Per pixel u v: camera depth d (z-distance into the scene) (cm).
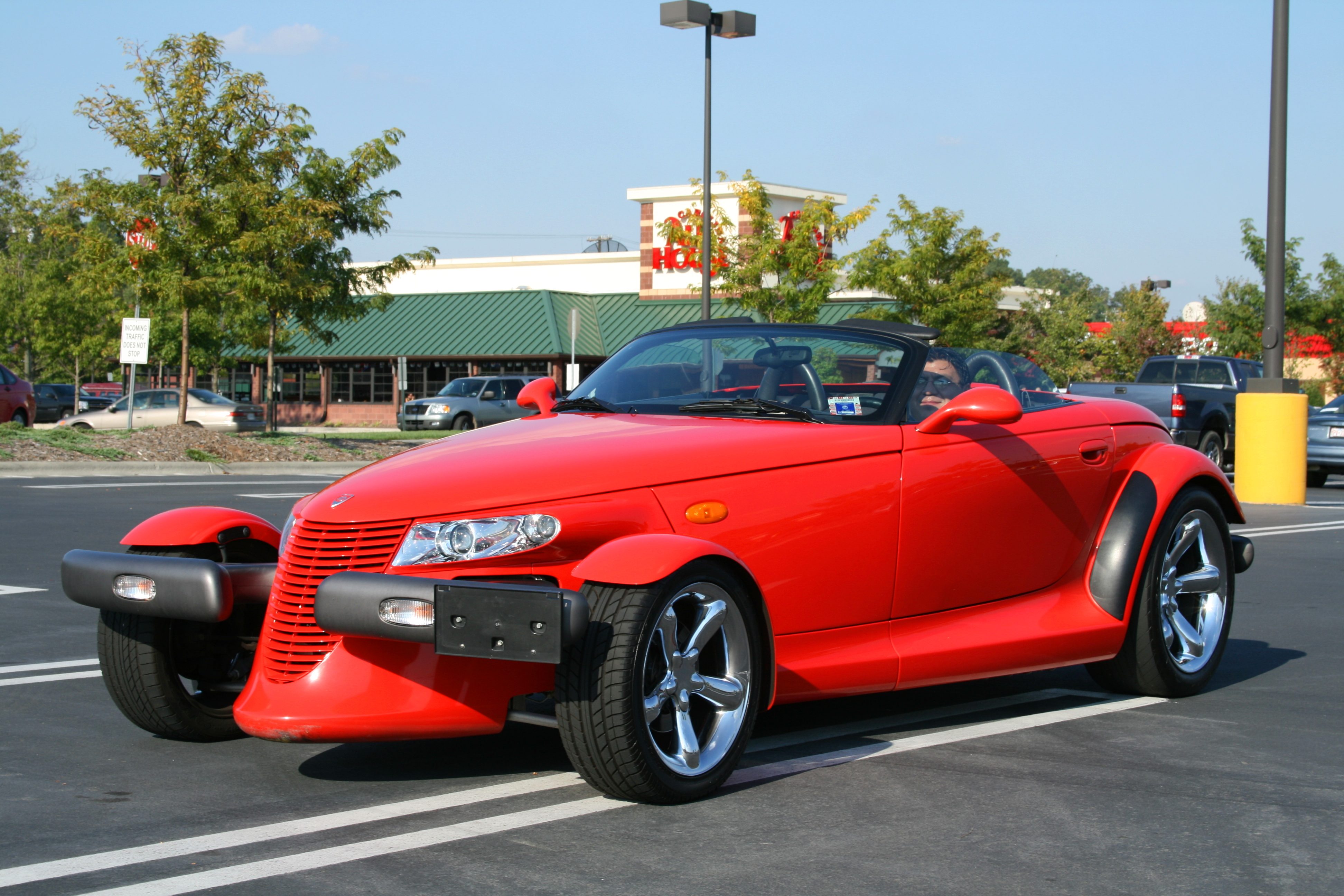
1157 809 364
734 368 484
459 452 400
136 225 2180
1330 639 658
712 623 368
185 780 395
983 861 320
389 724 356
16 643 624
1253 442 1443
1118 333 4725
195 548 437
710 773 367
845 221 2586
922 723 471
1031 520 480
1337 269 3553
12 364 4703
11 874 308
